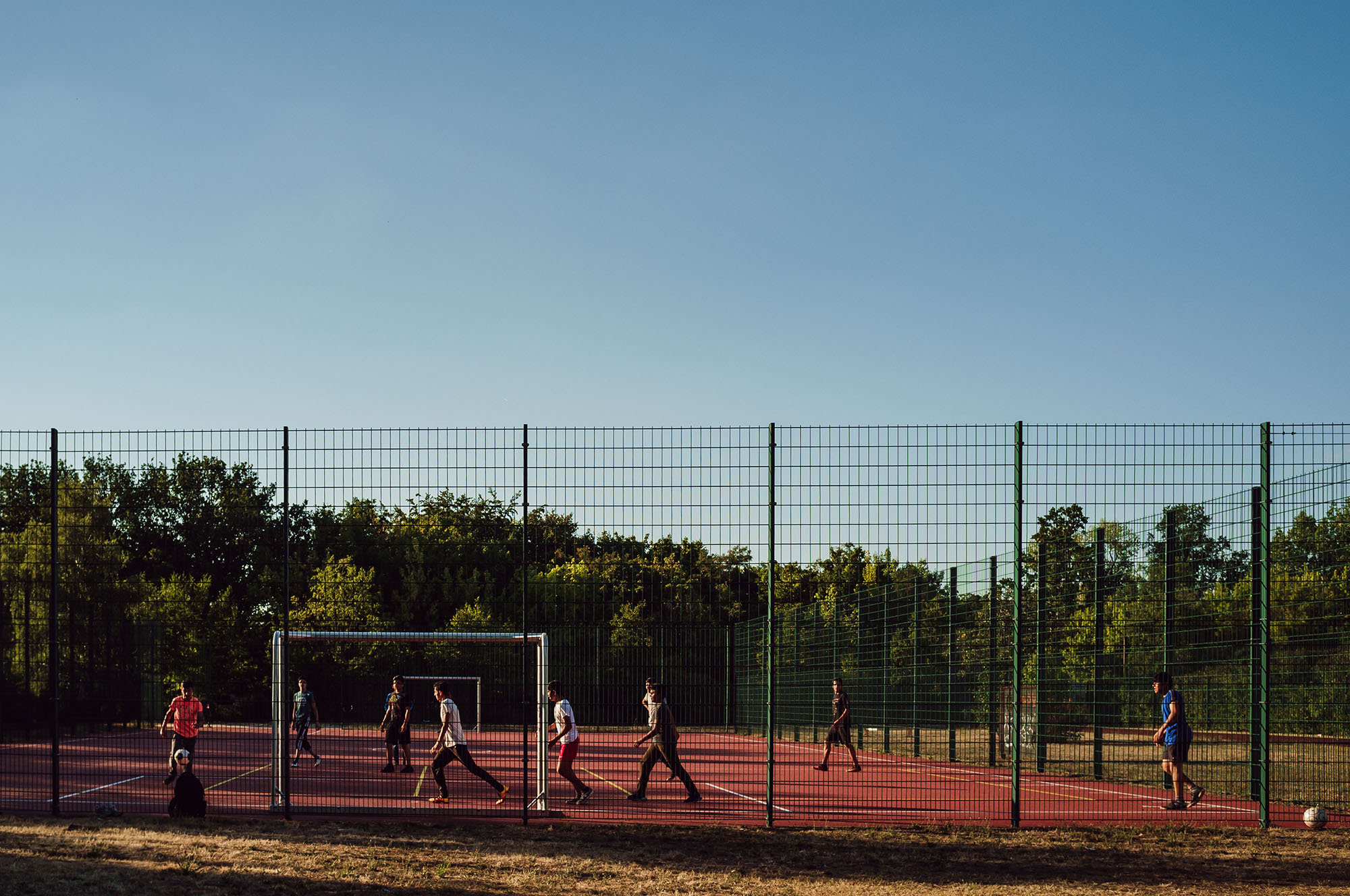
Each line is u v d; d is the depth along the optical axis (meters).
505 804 13.63
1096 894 8.80
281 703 12.32
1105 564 16.69
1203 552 14.51
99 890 8.35
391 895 8.41
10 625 15.04
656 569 12.03
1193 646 14.91
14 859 9.34
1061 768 17.81
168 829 11.13
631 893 8.63
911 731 20.39
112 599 19.34
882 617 21.59
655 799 14.25
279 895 8.41
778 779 17.36
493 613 15.07
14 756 16.23
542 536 12.23
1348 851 10.64
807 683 25.16
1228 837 11.30
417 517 14.71
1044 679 16.66
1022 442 11.27
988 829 11.66
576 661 12.30
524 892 8.59
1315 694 13.75
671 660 11.99
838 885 9.01
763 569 11.64
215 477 14.42
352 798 13.99
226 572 33.72
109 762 19.86
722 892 8.70
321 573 15.47
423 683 27.45
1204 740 14.81
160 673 25.34
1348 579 13.30
